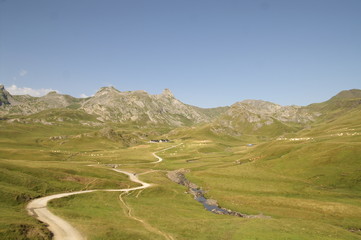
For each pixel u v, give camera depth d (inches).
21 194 2694.4
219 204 3599.9
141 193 3740.2
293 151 5748.0
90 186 3688.5
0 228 1733.5
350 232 2399.1
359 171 4033.0
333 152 4803.2
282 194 3855.8
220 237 2153.1
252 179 4741.6
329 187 3890.3
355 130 7696.9
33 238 1728.6
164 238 2028.8
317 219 2886.3
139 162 7150.6
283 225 2474.2
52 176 3646.7
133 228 2188.7
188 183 4958.2
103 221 2287.2
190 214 2952.8
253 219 2723.9
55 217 2236.7
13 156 6328.7
